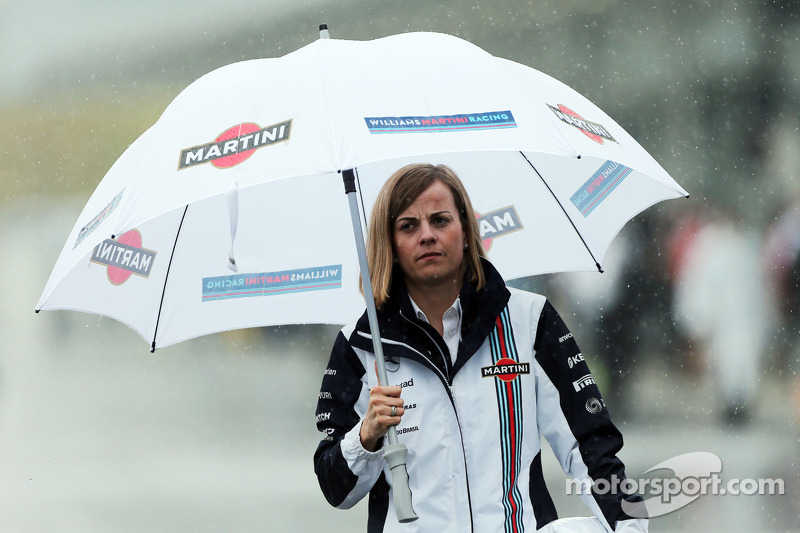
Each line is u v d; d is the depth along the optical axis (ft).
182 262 41.78
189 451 119.96
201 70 240.12
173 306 41.81
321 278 42.65
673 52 193.06
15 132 241.76
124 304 41.29
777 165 183.21
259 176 32.48
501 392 35.14
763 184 180.75
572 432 35.47
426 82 34.73
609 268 134.92
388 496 35.35
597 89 197.88
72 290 40.57
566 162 41.83
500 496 34.55
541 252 42.06
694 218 135.44
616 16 196.03
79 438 129.29
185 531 85.35
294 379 167.94
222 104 35.29
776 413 116.26
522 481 34.91
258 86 35.53
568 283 134.92
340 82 34.76
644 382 128.47
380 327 35.42
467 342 34.96
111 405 152.97
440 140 32.81
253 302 42.27
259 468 110.42
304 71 35.60
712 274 127.95
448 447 34.83
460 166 42.19
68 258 36.76
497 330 35.45
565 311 134.92
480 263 35.65
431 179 35.40
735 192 179.22
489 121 33.58
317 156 32.48
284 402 149.18
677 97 192.13
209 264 42.01
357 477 34.81
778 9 187.21
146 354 195.72
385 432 34.40
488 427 34.91
